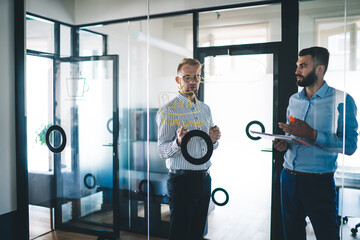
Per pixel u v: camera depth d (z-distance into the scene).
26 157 2.61
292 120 2.12
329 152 2.05
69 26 2.78
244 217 2.25
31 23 2.67
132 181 2.74
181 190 2.29
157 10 2.50
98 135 2.77
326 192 2.07
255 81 2.21
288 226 2.15
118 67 2.69
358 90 1.96
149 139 2.59
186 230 2.30
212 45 2.32
